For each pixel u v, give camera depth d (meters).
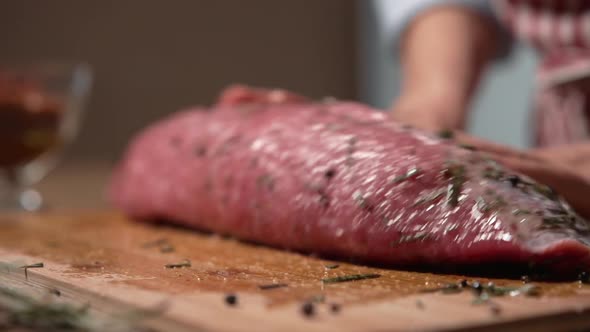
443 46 1.43
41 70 1.47
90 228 1.12
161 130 1.12
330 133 0.86
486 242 0.74
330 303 0.66
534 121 1.38
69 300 0.71
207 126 1.00
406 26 1.51
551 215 0.74
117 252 0.90
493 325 0.62
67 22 2.70
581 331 0.65
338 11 3.18
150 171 1.07
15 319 0.65
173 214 1.04
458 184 0.77
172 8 2.89
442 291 0.69
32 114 1.45
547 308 0.65
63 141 1.55
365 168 0.81
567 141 1.27
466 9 1.47
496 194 0.76
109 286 0.72
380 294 0.69
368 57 3.15
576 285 0.71
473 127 2.62
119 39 2.80
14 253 0.89
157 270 0.79
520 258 0.73
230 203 0.92
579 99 1.25
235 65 3.03
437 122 1.22
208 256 0.87
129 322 0.64
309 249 0.85
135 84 2.85
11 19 2.60
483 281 0.73
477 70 1.46
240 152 0.92
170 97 2.92
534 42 1.32
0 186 1.53
